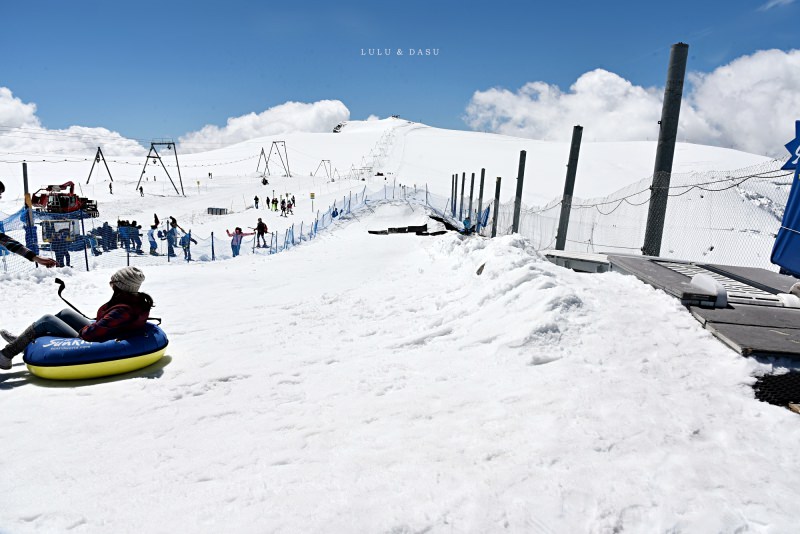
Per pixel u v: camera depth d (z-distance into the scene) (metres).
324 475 2.62
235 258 15.80
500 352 4.43
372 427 3.23
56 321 4.63
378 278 9.85
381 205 31.80
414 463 2.71
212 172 91.50
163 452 3.00
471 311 5.91
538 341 4.48
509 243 7.75
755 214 17.08
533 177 71.69
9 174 78.69
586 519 2.19
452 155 92.75
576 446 2.79
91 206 19.36
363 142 126.50
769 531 2.10
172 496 2.49
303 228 28.17
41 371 4.30
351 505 2.32
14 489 2.59
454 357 4.59
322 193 45.28
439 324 5.87
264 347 5.43
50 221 15.86
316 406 3.67
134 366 4.60
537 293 5.36
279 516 2.26
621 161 82.25
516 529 2.14
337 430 3.21
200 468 2.78
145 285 9.77
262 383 4.26
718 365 3.96
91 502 2.45
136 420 3.51
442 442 2.94
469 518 2.20
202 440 3.16
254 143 137.12
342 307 7.35
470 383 3.93
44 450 3.05
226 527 2.20
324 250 17.08
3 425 3.43
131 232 20.03
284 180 63.06
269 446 3.03
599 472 2.54
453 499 2.34
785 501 2.29
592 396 3.42
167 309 7.66
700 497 2.32
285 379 4.33
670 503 2.28
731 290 6.33
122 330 4.63
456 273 8.56
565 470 2.56
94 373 4.41
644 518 2.19
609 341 4.40
